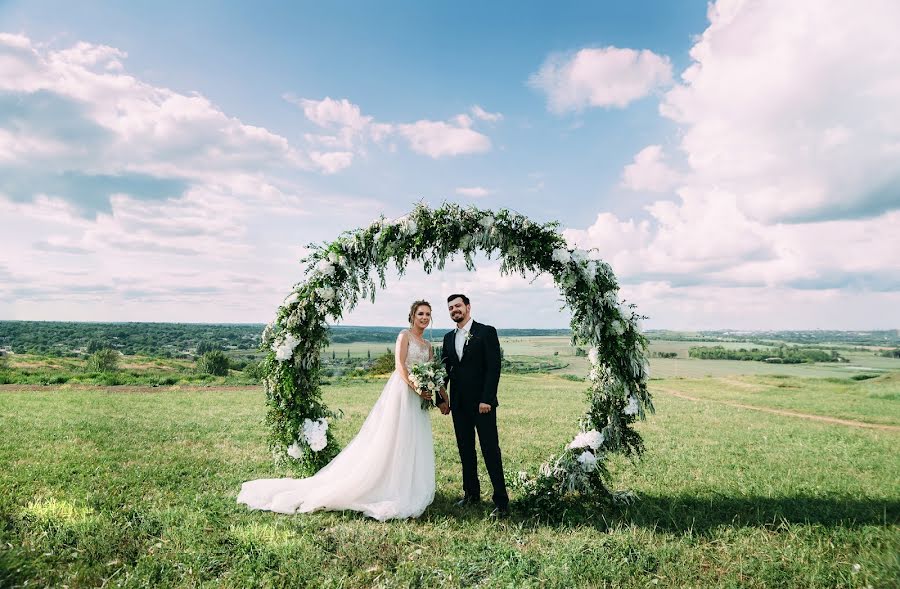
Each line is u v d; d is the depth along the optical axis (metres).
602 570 3.86
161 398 17.64
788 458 8.51
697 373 58.56
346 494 5.37
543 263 6.36
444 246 6.45
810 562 4.06
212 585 3.57
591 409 6.26
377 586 3.66
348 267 6.32
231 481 6.49
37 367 47.66
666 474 7.26
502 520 5.30
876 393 23.34
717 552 4.33
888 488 6.46
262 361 6.54
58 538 4.19
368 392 21.38
